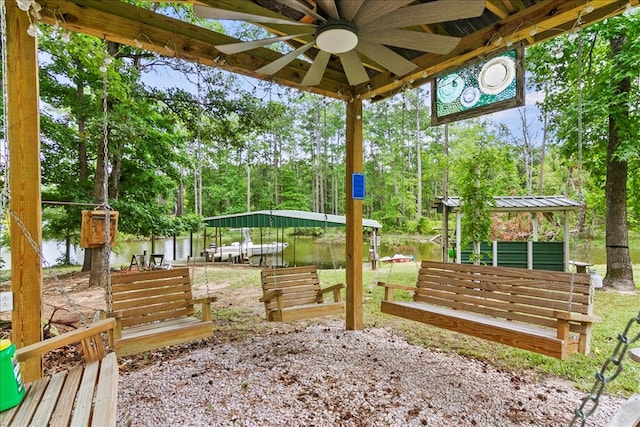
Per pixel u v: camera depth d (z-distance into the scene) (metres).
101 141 6.73
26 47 2.15
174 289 3.04
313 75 2.73
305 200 19.44
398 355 3.07
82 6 2.35
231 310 4.88
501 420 2.06
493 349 3.22
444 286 3.19
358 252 3.81
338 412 2.14
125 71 6.80
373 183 21.23
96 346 1.82
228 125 7.52
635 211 6.51
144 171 7.83
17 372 1.42
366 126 20.95
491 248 7.72
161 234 7.95
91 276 6.98
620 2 2.26
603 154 6.42
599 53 6.10
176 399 2.31
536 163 18.17
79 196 7.29
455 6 1.81
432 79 3.36
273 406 2.21
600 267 8.50
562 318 2.15
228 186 19.33
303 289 3.86
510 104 2.74
